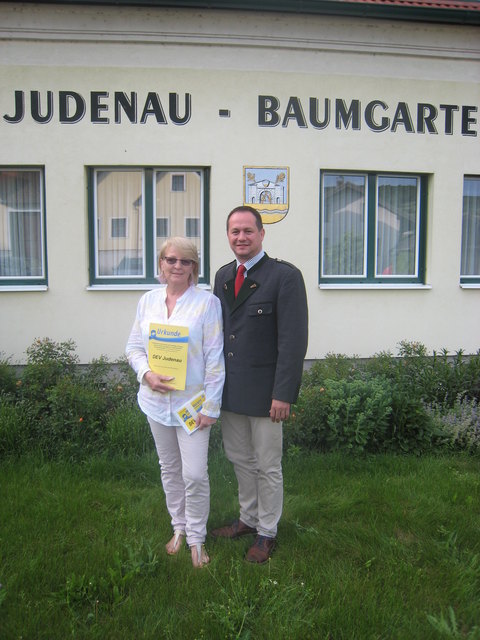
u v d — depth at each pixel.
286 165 6.16
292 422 4.21
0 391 4.78
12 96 5.77
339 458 4.07
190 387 2.68
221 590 2.46
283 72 6.05
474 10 6.01
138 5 5.65
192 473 2.68
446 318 6.70
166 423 2.70
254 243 2.69
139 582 2.54
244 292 2.72
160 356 2.67
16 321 6.00
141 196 6.14
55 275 5.98
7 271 6.17
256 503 3.01
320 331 6.43
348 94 6.20
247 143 6.07
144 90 5.89
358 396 4.21
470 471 4.00
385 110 6.30
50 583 2.53
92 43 5.79
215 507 3.34
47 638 2.19
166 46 5.87
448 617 2.36
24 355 6.03
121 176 6.10
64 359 5.20
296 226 6.23
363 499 3.44
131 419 4.18
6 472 3.74
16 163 5.84
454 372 5.36
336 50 6.11
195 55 5.91
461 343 6.76
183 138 5.98
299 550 2.88
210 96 5.98
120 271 6.23
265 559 2.79
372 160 6.32
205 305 2.68
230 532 3.03
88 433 4.22
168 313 2.72
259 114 6.06
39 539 2.89
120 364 5.25
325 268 6.60
